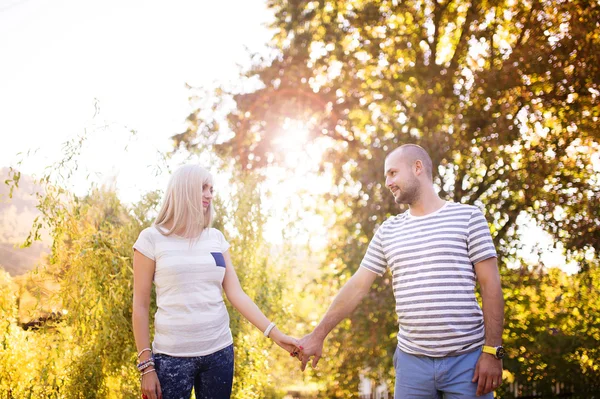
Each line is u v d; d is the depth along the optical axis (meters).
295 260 4.82
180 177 2.55
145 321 2.47
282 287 4.63
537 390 7.53
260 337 4.46
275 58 9.18
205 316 2.46
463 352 2.52
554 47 6.62
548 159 6.62
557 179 6.70
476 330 2.54
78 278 3.40
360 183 6.75
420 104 6.78
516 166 6.71
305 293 6.64
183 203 2.51
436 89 6.98
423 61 7.80
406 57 8.01
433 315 2.54
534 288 6.86
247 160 9.12
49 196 3.36
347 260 6.59
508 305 6.76
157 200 3.71
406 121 6.78
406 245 2.68
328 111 8.69
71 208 3.42
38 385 3.60
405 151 2.79
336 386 6.76
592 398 7.52
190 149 4.32
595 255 6.48
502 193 6.64
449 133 6.58
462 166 6.67
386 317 6.35
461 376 2.51
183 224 2.51
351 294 2.92
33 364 3.73
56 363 3.61
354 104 8.30
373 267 2.89
